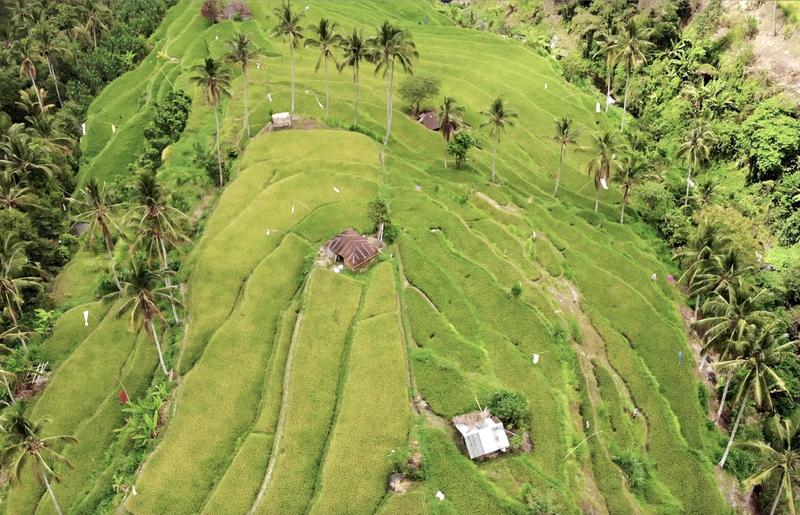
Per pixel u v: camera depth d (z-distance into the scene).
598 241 104.69
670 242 107.25
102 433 74.88
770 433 80.25
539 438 70.50
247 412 72.75
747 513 73.50
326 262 88.81
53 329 88.19
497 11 188.12
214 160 107.50
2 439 62.47
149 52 163.62
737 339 72.81
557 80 151.00
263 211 97.38
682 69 132.75
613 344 85.94
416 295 84.69
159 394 74.56
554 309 86.62
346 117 125.44
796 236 105.75
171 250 92.81
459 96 141.50
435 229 96.25
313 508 62.84
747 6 130.25
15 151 103.25
